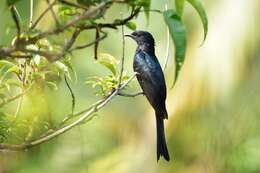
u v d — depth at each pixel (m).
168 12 5.26
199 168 15.44
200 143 15.30
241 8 14.59
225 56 14.56
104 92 6.97
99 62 6.95
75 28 5.55
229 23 14.59
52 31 5.14
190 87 14.70
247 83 15.07
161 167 15.75
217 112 15.02
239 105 15.21
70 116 6.68
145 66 8.75
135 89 15.98
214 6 14.73
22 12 13.44
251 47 14.58
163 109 8.77
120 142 16.58
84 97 16.03
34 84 6.65
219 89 14.69
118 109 16.58
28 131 6.93
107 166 16.11
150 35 8.94
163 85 8.79
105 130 16.53
